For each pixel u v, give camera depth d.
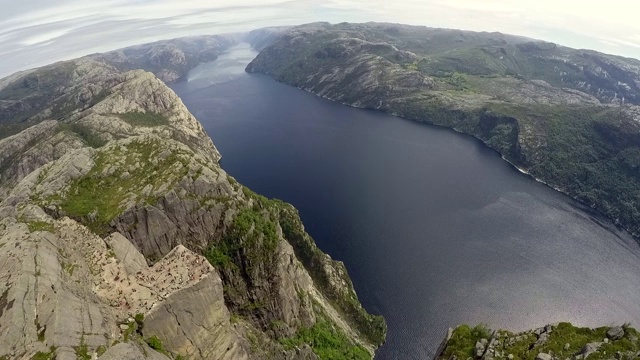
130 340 42.28
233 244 86.00
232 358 56.72
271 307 89.38
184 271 54.25
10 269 43.66
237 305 84.06
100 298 47.53
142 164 86.94
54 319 37.69
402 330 120.06
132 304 47.72
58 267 45.75
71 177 81.50
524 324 123.38
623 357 46.00
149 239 75.00
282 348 81.44
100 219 73.06
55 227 58.59
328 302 119.44
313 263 130.50
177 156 87.62
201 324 52.22
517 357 49.41
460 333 59.66
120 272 53.38
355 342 109.69
